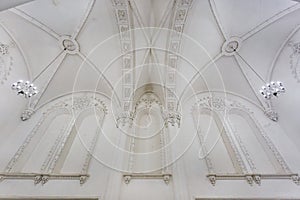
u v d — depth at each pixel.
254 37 8.83
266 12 8.23
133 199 5.99
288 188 6.23
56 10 8.31
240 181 6.51
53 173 6.86
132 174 6.65
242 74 9.44
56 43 9.00
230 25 8.72
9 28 8.27
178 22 8.63
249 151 7.65
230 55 9.30
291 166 6.82
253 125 8.52
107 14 8.54
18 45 8.67
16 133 7.95
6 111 8.00
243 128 8.60
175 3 8.34
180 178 6.36
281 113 8.31
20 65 8.79
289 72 8.43
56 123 8.95
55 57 9.25
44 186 6.43
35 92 8.06
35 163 7.31
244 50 9.16
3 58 8.25
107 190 6.05
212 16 8.53
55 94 9.67
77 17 8.54
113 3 8.28
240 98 9.66
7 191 6.25
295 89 8.04
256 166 7.10
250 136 8.24
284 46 8.67
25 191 6.28
